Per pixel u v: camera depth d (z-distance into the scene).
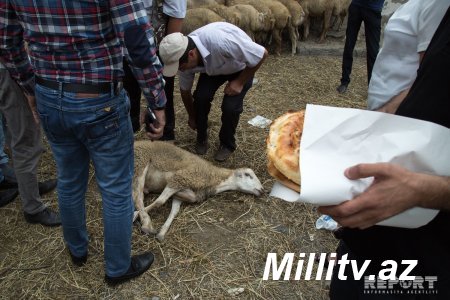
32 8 1.64
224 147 3.50
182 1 3.17
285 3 5.93
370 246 1.10
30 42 1.76
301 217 2.95
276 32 5.92
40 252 2.55
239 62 3.00
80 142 1.99
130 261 2.34
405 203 0.82
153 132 2.10
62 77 1.76
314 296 2.36
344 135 0.86
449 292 0.98
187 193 2.93
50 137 1.97
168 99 3.51
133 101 3.62
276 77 5.27
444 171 0.84
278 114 4.35
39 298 2.27
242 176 3.08
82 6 1.61
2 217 2.80
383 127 0.87
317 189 0.81
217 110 4.32
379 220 0.84
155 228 2.80
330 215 0.86
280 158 0.90
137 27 1.67
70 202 2.18
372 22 4.55
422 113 0.94
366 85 5.27
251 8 5.67
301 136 0.91
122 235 2.16
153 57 1.77
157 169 3.01
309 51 6.13
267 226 2.86
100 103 1.80
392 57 1.40
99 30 1.69
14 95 2.34
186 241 2.69
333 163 0.85
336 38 6.55
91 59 1.73
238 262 2.56
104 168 1.97
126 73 3.40
